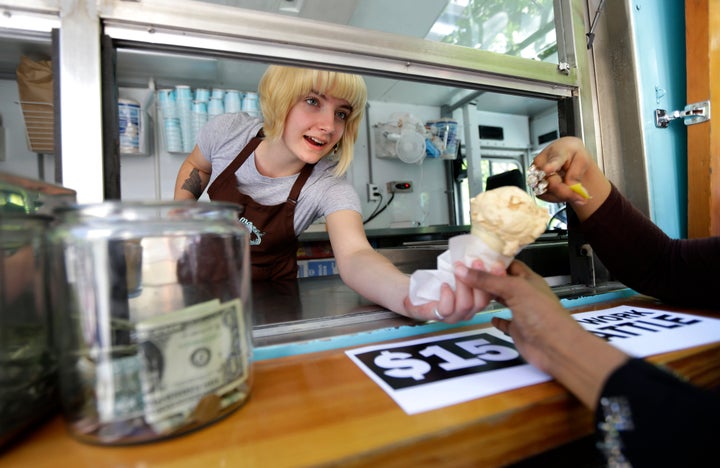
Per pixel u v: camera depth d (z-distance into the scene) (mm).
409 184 2936
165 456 264
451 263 447
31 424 302
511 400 326
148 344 282
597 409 294
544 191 669
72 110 495
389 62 701
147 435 278
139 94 2324
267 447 269
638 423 262
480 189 3080
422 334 531
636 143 904
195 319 303
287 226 1237
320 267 2365
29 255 319
